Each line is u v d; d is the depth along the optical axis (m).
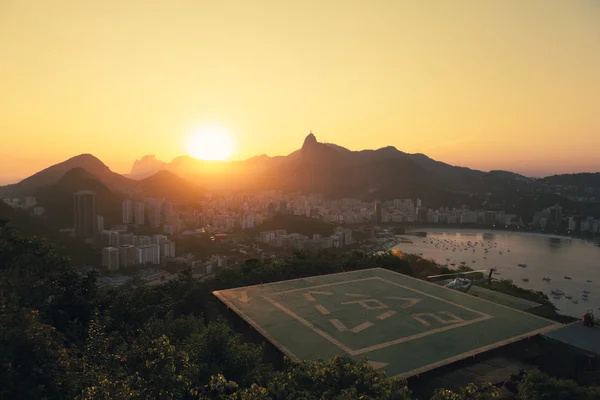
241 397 11.12
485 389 11.35
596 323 23.34
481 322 24.97
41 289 25.44
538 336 22.73
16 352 12.99
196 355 16.62
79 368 13.84
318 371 12.47
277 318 25.58
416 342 22.02
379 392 11.38
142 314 28.69
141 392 11.54
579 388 14.80
